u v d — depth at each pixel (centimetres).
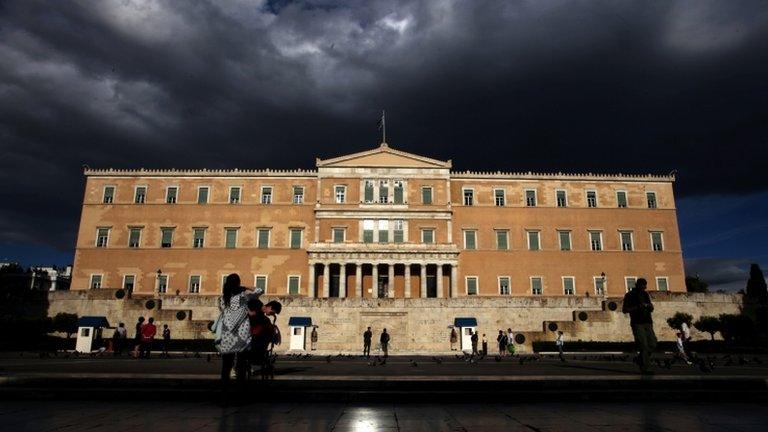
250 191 7744
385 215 7600
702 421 948
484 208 7769
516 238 7662
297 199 7756
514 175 7900
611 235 7719
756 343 5075
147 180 7744
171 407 1096
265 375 1352
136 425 888
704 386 1278
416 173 7806
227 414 1012
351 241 7519
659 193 7925
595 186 7912
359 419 966
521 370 1836
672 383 1278
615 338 5188
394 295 7519
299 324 5191
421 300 5438
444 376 1321
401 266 7594
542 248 7638
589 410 1078
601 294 7475
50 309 5244
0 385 1235
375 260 7269
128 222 7581
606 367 1988
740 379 1282
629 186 7919
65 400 1192
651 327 1580
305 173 7800
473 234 7675
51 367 1808
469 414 1029
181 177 7769
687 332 3028
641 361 1563
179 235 7550
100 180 7725
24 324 4747
